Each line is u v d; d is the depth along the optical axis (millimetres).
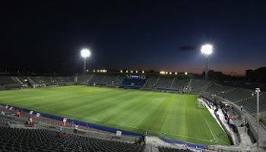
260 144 29359
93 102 56938
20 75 96875
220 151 27516
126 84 107938
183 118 43875
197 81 98688
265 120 40000
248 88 69000
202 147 28906
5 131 19906
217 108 52500
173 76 110875
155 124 38969
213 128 37844
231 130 36562
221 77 114562
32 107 47188
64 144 18500
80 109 47844
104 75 119125
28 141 17000
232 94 68625
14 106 47062
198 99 69062
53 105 50375
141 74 116875
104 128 35000
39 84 92000
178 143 30047
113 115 44031
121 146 21719
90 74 121188
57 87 89062
